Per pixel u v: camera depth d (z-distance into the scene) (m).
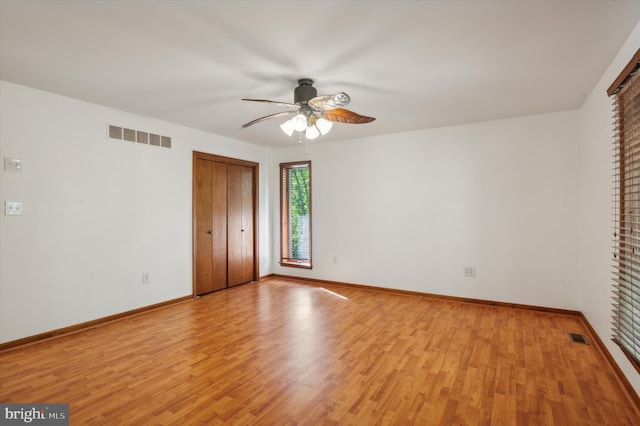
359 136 4.89
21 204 2.93
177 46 2.18
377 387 2.21
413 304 4.16
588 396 2.10
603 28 1.97
